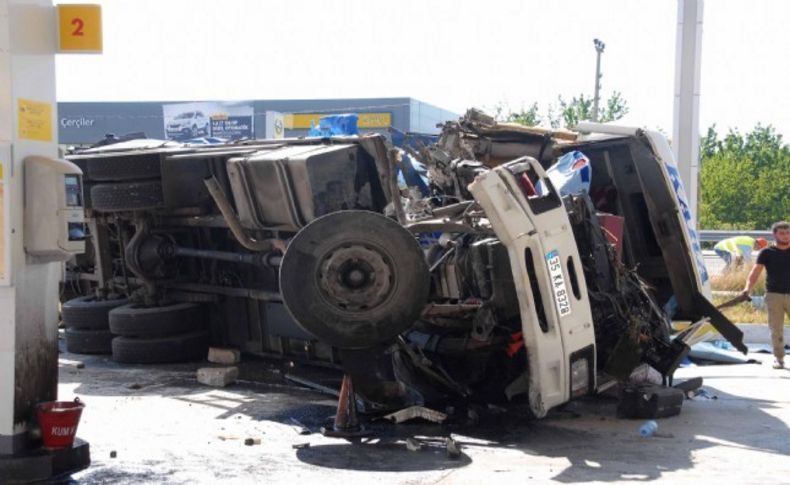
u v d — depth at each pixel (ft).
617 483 17.46
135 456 18.93
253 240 26.73
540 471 18.33
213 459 18.79
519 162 21.44
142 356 29.81
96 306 31.94
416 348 23.08
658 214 27.86
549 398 20.85
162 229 31.24
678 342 24.68
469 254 22.91
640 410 23.48
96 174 30.14
